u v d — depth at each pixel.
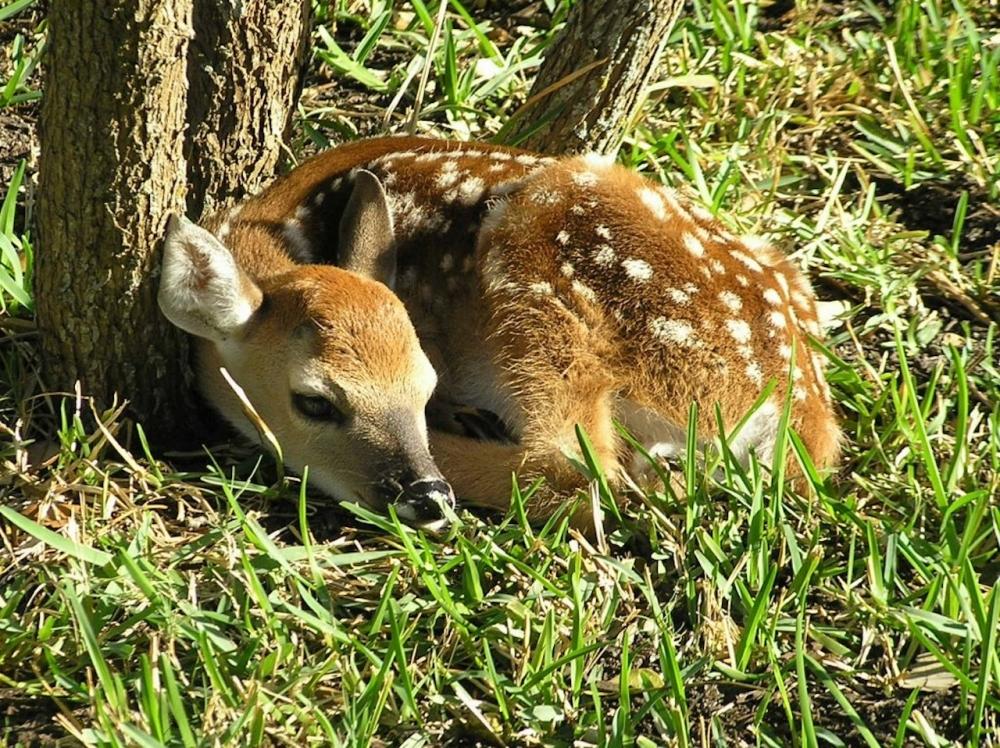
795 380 9.33
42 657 7.59
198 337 9.38
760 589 8.27
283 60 9.84
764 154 12.05
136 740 6.70
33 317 9.62
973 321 11.04
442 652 7.86
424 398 8.95
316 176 10.22
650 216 9.54
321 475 8.94
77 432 8.88
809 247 11.34
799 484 9.23
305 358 8.73
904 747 7.69
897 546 8.53
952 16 13.12
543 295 9.44
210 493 8.75
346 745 7.16
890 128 12.42
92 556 7.92
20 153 11.10
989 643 7.60
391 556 8.41
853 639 8.25
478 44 12.59
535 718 7.55
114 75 8.32
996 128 12.38
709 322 9.30
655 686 7.77
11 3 11.76
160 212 8.82
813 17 13.58
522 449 9.20
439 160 10.22
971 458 9.57
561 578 8.41
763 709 7.66
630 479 9.06
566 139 11.33
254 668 7.55
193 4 9.38
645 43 11.05
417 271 10.03
